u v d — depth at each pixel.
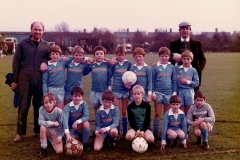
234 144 5.74
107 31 57.00
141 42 56.84
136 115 5.82
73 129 5.72
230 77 16.88
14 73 6.16
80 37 54.44
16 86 6.22
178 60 6.56
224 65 25.16
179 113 5.73
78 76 6.37
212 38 53.28
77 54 6.30
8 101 10.16
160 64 6.39
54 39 57.09
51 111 5.50
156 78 6.38
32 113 8.56
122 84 6.33
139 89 5.76
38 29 6.12
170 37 53.53
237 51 52.28
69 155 5.14
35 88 6.26
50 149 5.61
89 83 14.76
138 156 5.18
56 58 6.17
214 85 13.74
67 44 57.16
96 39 50.50
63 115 5.55
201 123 5.55
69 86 6.36
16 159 5.08
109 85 6.47
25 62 6.18
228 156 5.11
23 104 6.11
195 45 6.87
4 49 43.94
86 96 11.08
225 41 52.81
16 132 6.69
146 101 6.09
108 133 5.59
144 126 5.82
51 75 6.16
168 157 5.08
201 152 5.34
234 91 12.00
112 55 41.28
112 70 6.47
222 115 8.01
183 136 5.59
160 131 6.79
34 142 6.02
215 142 5.86
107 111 5.73
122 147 5.69
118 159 5.05
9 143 5.95
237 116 7.90
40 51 6.23
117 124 5.70
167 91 6.32
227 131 6.59
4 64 26.03
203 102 5.84
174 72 6.39
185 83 6.24
